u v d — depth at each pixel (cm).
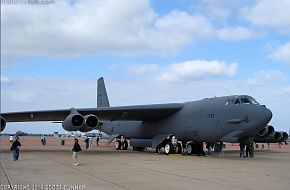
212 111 2062
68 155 2109
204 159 1912
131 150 2930
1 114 2197
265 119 1838
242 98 1945
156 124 2520
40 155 2089
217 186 949
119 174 1189
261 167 1480
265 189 905
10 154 2152
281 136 2797
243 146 2164
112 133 3108
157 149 2497
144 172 1253
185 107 2298
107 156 2066
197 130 2159
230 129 1952
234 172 1277
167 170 1322
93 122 2123
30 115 2308
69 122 2072
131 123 2811
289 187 940
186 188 912
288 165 1580
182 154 2361
